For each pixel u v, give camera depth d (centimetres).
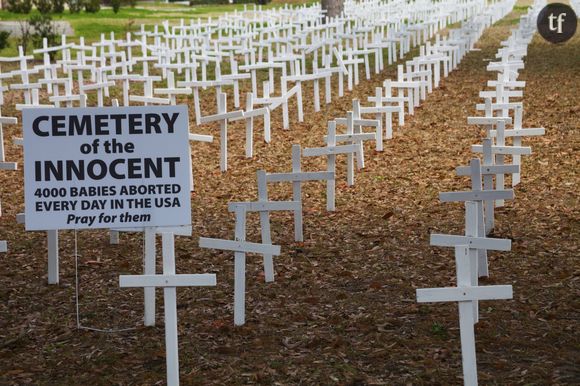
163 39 3531
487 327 855
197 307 948
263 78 2630
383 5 3888
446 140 1759
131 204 767
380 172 1555
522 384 732
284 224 1279
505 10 4556
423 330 857
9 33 3262
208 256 1131
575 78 2359
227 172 1630
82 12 4909
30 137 761
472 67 2672
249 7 5975
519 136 1322
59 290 1022
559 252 1091
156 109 762
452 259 1080
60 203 765
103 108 761
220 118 1623
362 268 1062
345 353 808
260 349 826
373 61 2939
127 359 816
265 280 1019
